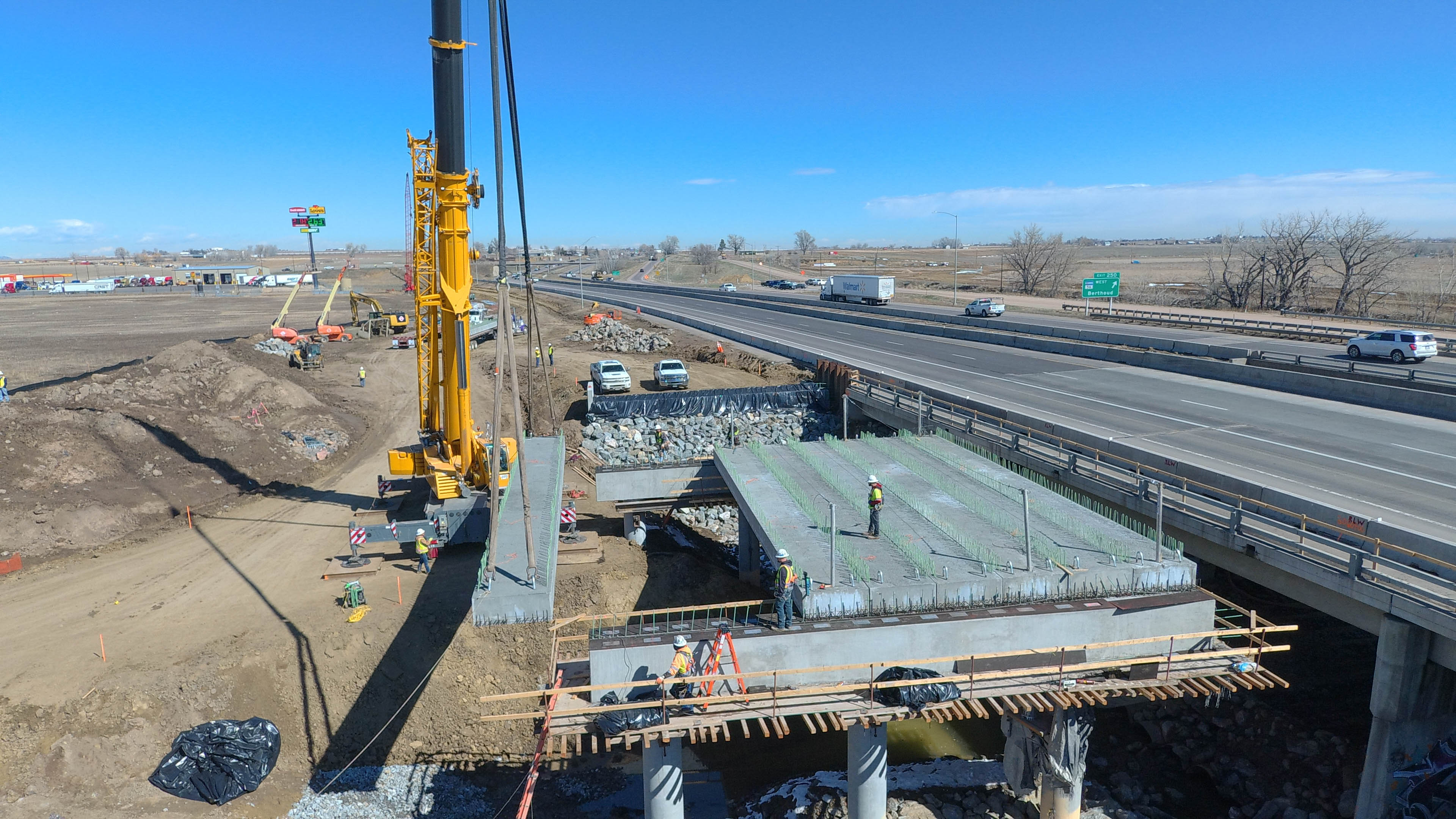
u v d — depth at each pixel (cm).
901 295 11075
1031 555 1861
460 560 2802
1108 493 2552
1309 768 2102
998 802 2025
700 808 2123
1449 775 1812
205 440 3784
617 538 3091
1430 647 1747
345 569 2697
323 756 2133
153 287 16475
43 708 2030
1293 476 2631
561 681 1694
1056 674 1670
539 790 2145
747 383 5291
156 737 2038
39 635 2330
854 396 4384
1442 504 2338
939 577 1739
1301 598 2016
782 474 2494
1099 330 6444
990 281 14700
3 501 2950
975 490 2358
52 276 19900
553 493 2191
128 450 3497
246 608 2486
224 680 2170
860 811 1741
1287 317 7581
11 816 1828
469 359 2633
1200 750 2259
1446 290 9881
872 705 1580
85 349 7112
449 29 2208
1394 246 8475
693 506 3350
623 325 7425
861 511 2200
